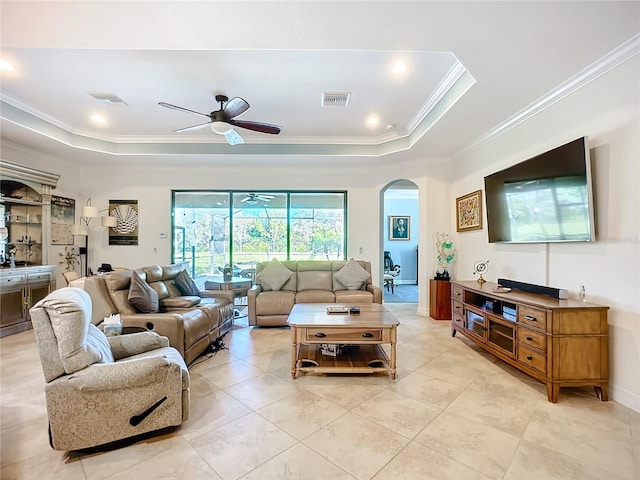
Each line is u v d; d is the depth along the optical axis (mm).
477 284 3748
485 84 2770
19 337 4055
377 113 4090
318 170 6105
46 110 4004
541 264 3137
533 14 1894
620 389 2326
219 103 3775
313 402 2365
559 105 2902
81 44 2195
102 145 4965
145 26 2012
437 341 3846
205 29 2051
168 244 6016
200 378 2799
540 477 1601
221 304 4059
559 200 2756
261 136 5027
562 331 2352
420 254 5375
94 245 5922
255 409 2264
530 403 2344
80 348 1794
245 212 6289
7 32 2051
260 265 5145
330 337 2805
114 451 1811
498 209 3631
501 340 3016
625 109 2293
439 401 2379
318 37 2143
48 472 1648
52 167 5242
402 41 2182
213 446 1851
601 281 2480
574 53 2301
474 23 1979
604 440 1893
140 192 5996
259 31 2070
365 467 1675
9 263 4660
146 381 1875
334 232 6305
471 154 4562
